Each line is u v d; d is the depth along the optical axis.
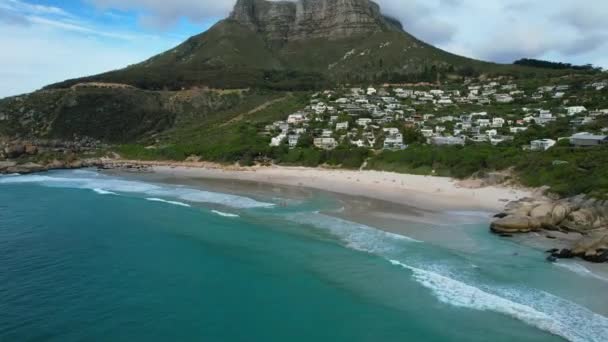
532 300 33.16
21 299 35.91
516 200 63.50
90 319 32.69
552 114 130.12
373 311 33.09
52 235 53.91
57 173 116.50
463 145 102.44
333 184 86.38
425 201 67.94
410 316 32.06
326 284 38.00
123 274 41.25
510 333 29.03
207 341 29.77
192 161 127.00
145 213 65.00
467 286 35.88
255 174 104.00
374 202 68.50
